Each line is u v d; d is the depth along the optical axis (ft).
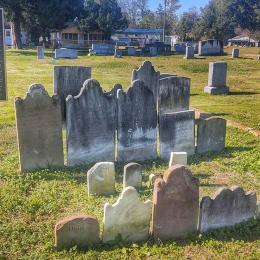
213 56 140.36
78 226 20.38
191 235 21.97
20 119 29.17
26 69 97.50
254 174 31.40
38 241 21.26
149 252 20.44
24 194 26.48
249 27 269.23
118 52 137.59
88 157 32.63
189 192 21.39
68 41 216.95
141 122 33.65
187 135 35.12
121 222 21.11
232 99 63.93
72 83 44.55
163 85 45.55
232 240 21.75
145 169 32.07
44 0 159.94
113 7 216.95
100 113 32.24
